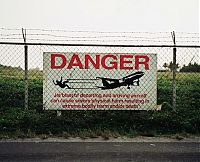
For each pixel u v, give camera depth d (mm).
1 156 6820
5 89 13383
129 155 7004
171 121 9875
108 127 9656
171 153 7148
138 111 10781
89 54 10531
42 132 9172
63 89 10492
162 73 14328
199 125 9773
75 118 10156
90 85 10555
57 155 6949
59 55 10453
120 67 10617
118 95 10625
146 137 8898
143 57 10648
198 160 6762
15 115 10281
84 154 7012
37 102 11969
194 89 14680
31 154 6961
